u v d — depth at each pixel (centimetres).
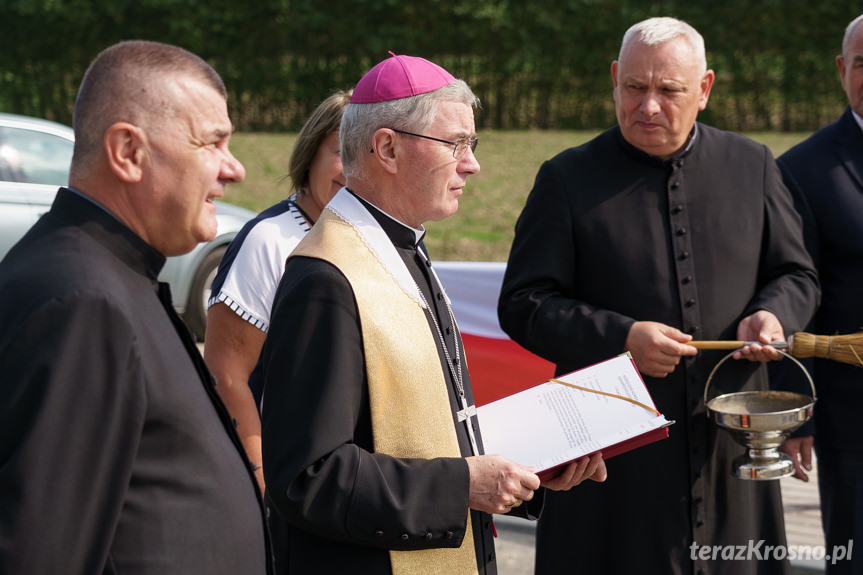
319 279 170
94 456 124
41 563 119
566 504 264
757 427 237
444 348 185
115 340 127
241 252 232
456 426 182
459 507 167
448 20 1906
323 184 239
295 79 1900
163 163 138
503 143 1588
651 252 260
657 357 242
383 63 185
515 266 271
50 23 1823
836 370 290
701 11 1823
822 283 297
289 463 162
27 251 135
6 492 119
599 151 272
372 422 170
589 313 254
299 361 166
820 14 1780
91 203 139
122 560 130
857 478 287
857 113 297
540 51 1895
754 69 1830
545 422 195
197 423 139
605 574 260
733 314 260
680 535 254
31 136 642
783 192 276
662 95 253
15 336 123
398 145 179
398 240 184
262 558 151
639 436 190
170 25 1850
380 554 171
